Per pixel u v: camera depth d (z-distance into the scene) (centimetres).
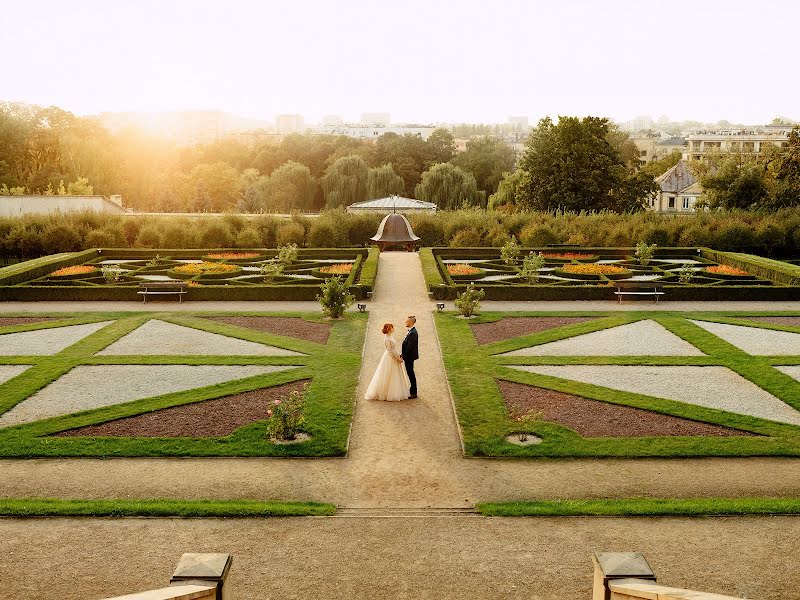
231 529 1090
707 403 1727
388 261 3981
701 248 4141
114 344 2264
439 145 11469
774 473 1352
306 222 4828
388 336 1755
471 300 2672
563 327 2484
